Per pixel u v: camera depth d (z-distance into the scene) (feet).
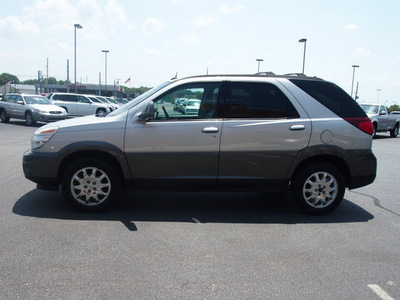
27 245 12.70
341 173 16.74
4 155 31.42
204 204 18.54
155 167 16.01
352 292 10.16
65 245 12.80
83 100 79.82
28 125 64.80
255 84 16.47
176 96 16.24
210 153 15.96
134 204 18.20
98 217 15.94
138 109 16.08
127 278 10.60
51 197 18.78
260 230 14.90
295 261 12.03
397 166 31.76
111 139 15.79
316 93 16.72
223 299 9.64
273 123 16.12
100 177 16.15
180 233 14.29
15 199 18.28
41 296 9.55
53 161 15.87
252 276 10.93
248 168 16.21
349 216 17.10
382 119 62.59
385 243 13.79
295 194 16.81
